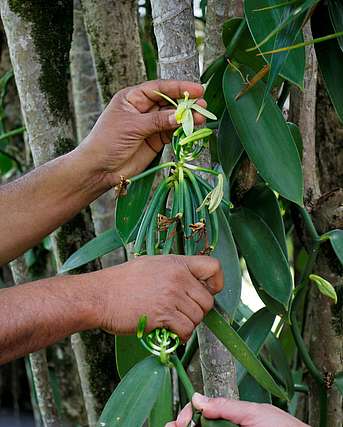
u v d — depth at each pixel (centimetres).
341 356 133
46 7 136
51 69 138
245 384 129
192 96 107
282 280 113
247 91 109
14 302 96
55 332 97
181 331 98
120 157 117
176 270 97
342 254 121
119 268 98
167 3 108
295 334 126
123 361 117
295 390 137
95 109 163
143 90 113
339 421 134
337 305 131
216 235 101
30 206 122
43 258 186
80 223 147
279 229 120
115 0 136
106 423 95
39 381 175
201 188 104
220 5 123
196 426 96
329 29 108
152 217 102
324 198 128
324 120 135
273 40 104
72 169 120
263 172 107
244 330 123
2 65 209
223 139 117
